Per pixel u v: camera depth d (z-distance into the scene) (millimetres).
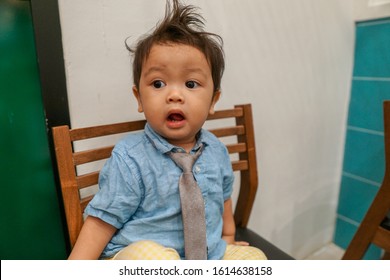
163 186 605
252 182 858
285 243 1265
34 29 620
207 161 669
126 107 768
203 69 586
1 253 722
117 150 608
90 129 627
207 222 663
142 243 576
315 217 1331
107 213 588
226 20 857
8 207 706
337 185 1350
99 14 681
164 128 586
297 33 1009
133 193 596
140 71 598
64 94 680
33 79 657
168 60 557
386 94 1083
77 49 675
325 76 1129
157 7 749
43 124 690
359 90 1180
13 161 685
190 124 591
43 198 740
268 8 927
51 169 726
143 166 602
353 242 889
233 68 907
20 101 658
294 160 1166
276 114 1052
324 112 1183
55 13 635
